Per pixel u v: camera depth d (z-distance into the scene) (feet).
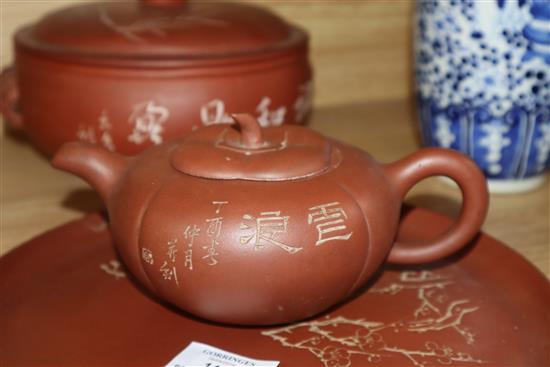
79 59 1.98
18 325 1.51
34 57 2.07
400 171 1.54
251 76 2.05
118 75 1.98
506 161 2.15
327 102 3.08
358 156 1.53
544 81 2.01
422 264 1.79
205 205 1.35
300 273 1.34
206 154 1.41
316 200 1.37
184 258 1.34
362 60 3.06
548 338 1.45
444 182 2.34
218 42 2.03
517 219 2.09
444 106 2.14
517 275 1.69
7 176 2.38
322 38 2.95
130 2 2.24
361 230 1.40
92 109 2.02
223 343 1.46
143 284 1.53
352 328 1.51
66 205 2.18
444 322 1.54
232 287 1.34
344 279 1.40
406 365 1.39
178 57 1.97
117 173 1.55
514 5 1.92
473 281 1.71
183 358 1.41
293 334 1.49
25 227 2.03
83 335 1.48
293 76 2.17
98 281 1.69
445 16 2.02
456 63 2.05
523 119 2.06
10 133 2.74
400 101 3.16
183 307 1.45
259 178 1.37
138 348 1.44
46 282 1.68
